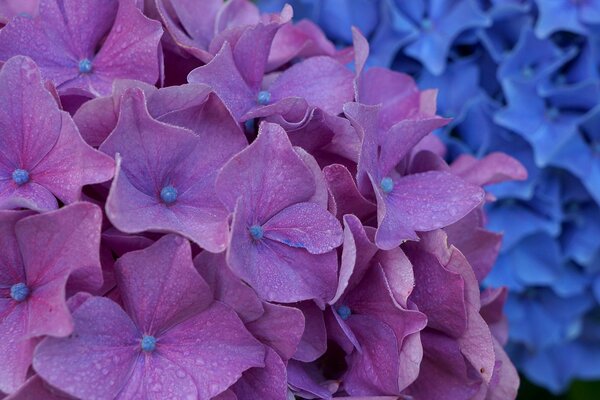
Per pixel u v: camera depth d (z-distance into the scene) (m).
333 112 0.27
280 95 0.27
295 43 0.29
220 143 0.25
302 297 0.24
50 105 0.24
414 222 0.26
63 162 0.24
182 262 0.24
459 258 0.25
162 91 0.24
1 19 0.27
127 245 0.24
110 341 0.24
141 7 0.26
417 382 0.27
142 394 0.24
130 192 0.24
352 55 0.29
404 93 0.29
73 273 0.24
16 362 0.23
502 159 0.29
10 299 0.24
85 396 0.23
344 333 0.25
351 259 0.24
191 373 0.24
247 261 0.24
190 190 0.25
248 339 0.24
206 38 0.28
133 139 0.24
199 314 0.24
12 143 0.25
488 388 0.27
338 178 0.25
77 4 0.26
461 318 0.26
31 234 0.24
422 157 0.28
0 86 0.24
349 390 0.25
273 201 0.25
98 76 0.26
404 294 0.25
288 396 0.25
